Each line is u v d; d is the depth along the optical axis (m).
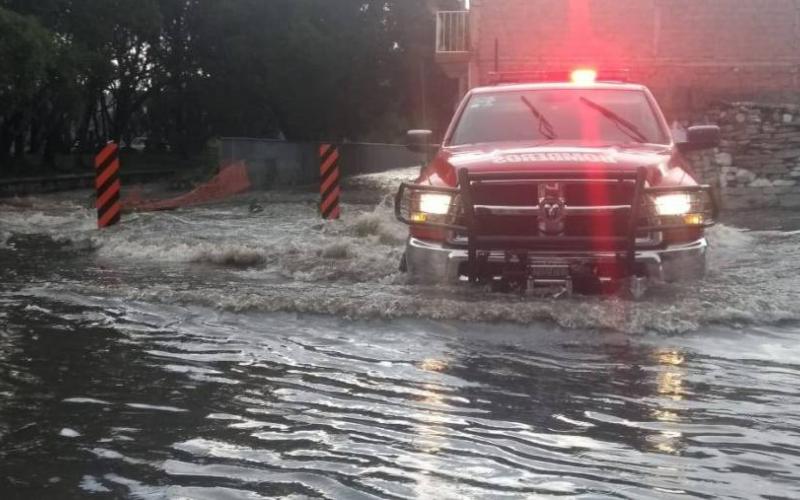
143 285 7.02
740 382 4.29
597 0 21.83
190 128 43.53
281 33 31.88
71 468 3.29
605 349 4.90
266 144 25.73
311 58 30.91
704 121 15.64
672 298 5.74
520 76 8.42
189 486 3.11
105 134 43.03
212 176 23.77
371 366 4.64
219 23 33.44
